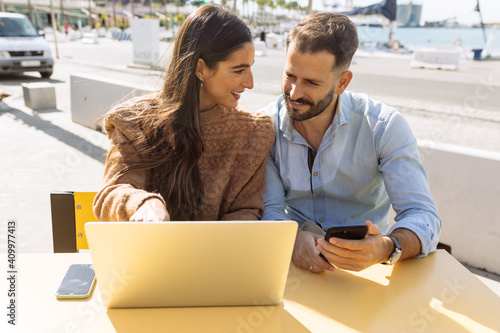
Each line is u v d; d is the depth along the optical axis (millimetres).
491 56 19266
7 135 5801
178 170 1481
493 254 2684
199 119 1492
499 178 2584
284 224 933
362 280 1225
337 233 1220
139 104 1549
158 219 1117
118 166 1444
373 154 1633
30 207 3607
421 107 7801
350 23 1463
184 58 1420
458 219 2758
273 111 1762
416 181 1527
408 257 1335
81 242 1626
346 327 1008
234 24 1415
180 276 987
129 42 29969
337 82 1478
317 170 1683
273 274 1008
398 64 16500
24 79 10789
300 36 1429
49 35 34469
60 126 6395
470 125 6625
